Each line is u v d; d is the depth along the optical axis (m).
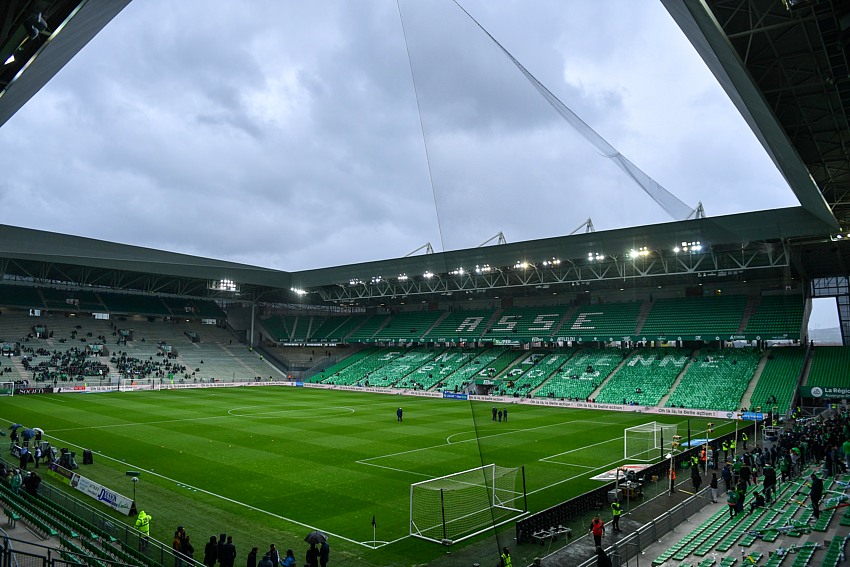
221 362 91.44
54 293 84.25
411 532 19.56
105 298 89.94
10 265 77.00
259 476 27.47
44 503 21.09
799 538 14.16
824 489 19.67
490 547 17.98
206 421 45.91
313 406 58.12
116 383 74.44
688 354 57.72
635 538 13.19
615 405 55.50
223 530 19.81
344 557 17.42
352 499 23.62
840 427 31.81
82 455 31.59
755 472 23.72
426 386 73.56
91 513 19.33
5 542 12.41
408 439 38.16
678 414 50.94
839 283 54.34
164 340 91.94
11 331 78.06
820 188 29.72
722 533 15.60
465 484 25.42
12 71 19.55
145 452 32.81
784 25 15.65
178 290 96.25
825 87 19.72
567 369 64.31
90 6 17.80
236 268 82.25
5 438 35.88
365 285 85.31
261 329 106.38
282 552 17.84
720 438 30.03
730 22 16.06
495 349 76.94
